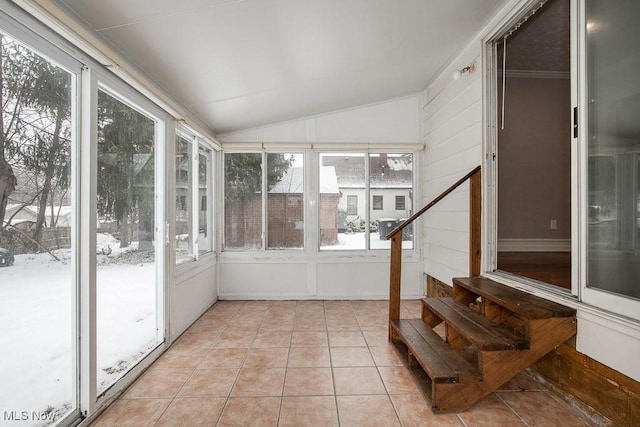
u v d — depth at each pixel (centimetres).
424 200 423
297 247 436
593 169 175
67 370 167
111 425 175
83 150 175
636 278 153
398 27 254
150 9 173
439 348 212
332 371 233
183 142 325
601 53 170
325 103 396
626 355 151
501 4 243
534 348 180
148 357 241
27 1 130
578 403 184
